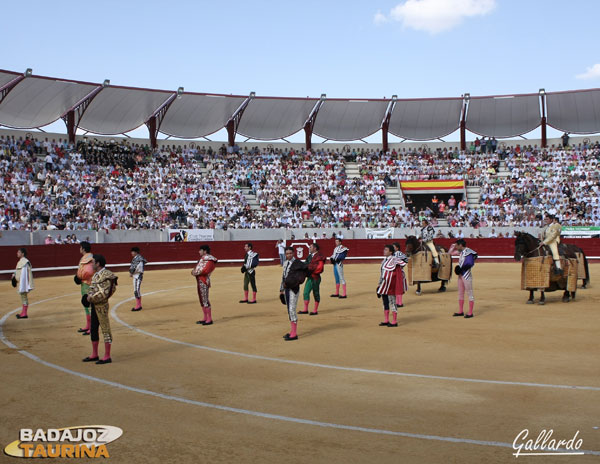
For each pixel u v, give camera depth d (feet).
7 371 26.45
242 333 35.96
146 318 42.78
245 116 135.33
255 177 130.82
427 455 15.87
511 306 47.19
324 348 30.86
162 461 15.76
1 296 58.80
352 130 142.41
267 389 22.79
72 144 120.57
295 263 33.65
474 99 134.31
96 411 20.30
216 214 117.50
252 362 27.73
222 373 25.59
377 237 117.70
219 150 136.56
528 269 47.88
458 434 17.44
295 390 22.57
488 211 123.34
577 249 60.49
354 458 15.71
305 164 136.56
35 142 115.85
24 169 108.99
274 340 33.42
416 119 139.95
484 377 24.20
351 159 140.26
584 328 36.50
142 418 19.45
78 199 107.96
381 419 18.93
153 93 120.88
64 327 39.24
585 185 124.26
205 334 35.81
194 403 21.06
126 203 111.75
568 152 134.72
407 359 27.86
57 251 87.56
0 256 79.71
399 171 136.46
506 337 33.47
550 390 22.08
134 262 46.96
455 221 121.49
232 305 50.26
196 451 16.40
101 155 121.39
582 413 19.25
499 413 19.35
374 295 56.34
